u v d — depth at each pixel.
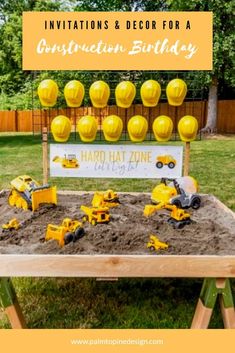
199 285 2.63
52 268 1.66
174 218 2.22
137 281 2.68
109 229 2.07
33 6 19.00
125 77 3.59
